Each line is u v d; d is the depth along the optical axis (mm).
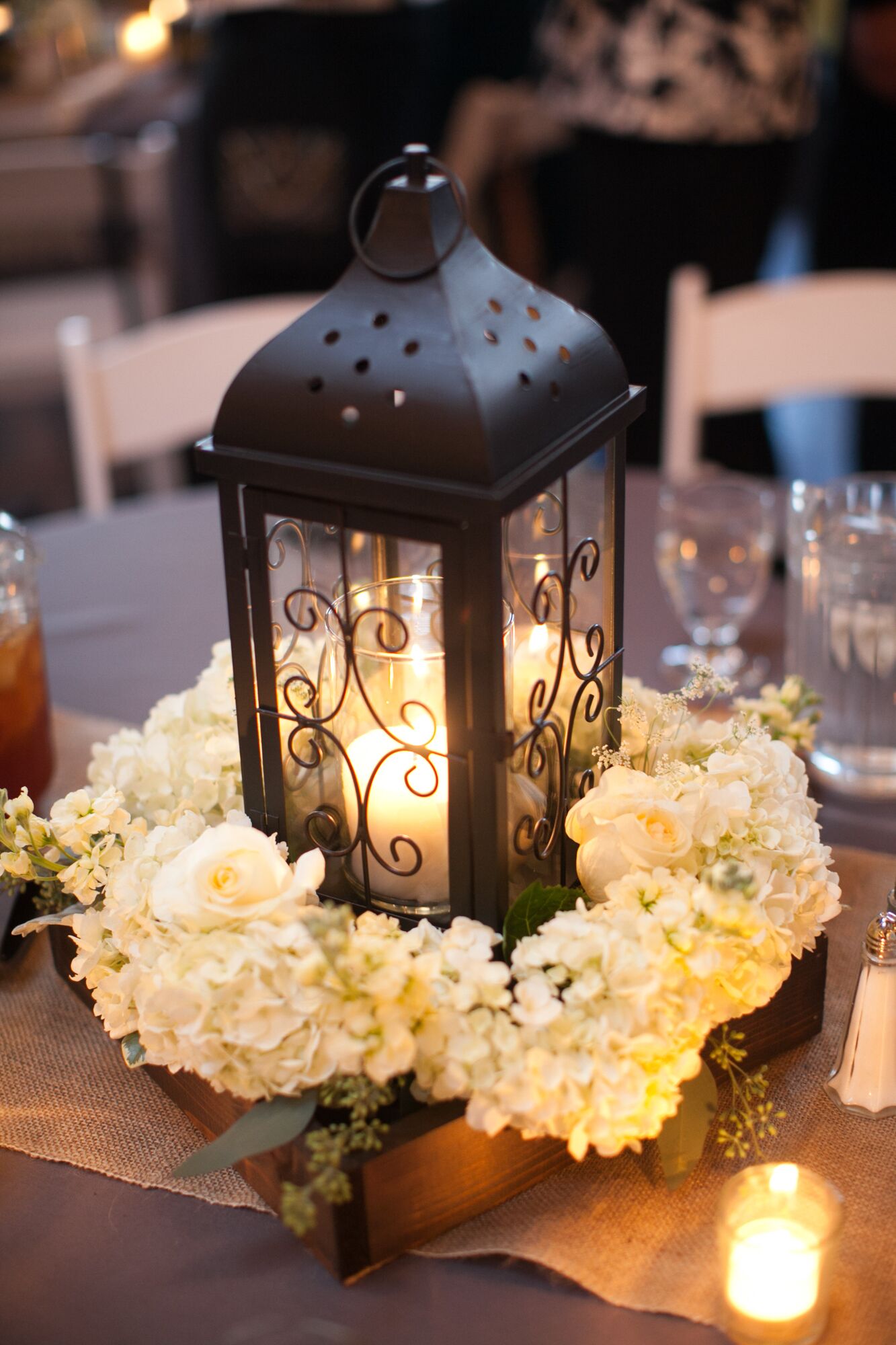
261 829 808
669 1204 735
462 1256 706
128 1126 801
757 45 2158
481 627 655
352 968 644
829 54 3188
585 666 771
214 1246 719
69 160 2619
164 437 1813
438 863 758
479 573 646
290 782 784
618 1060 654
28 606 1029
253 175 2584
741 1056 733
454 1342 659
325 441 665
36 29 3234
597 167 2414
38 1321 677
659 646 1283
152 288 2805
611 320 2592
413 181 675
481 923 708
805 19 2207
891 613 1046
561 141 3104
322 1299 683
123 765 864
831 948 930
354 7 2398
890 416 2912
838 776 1108
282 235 2676
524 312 696
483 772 690
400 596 743
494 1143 708
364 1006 648
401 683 718
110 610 1374
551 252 3416
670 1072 671
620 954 668
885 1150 768
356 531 678
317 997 652
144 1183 759
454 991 659
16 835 794
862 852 1012
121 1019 737
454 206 688
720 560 1200
